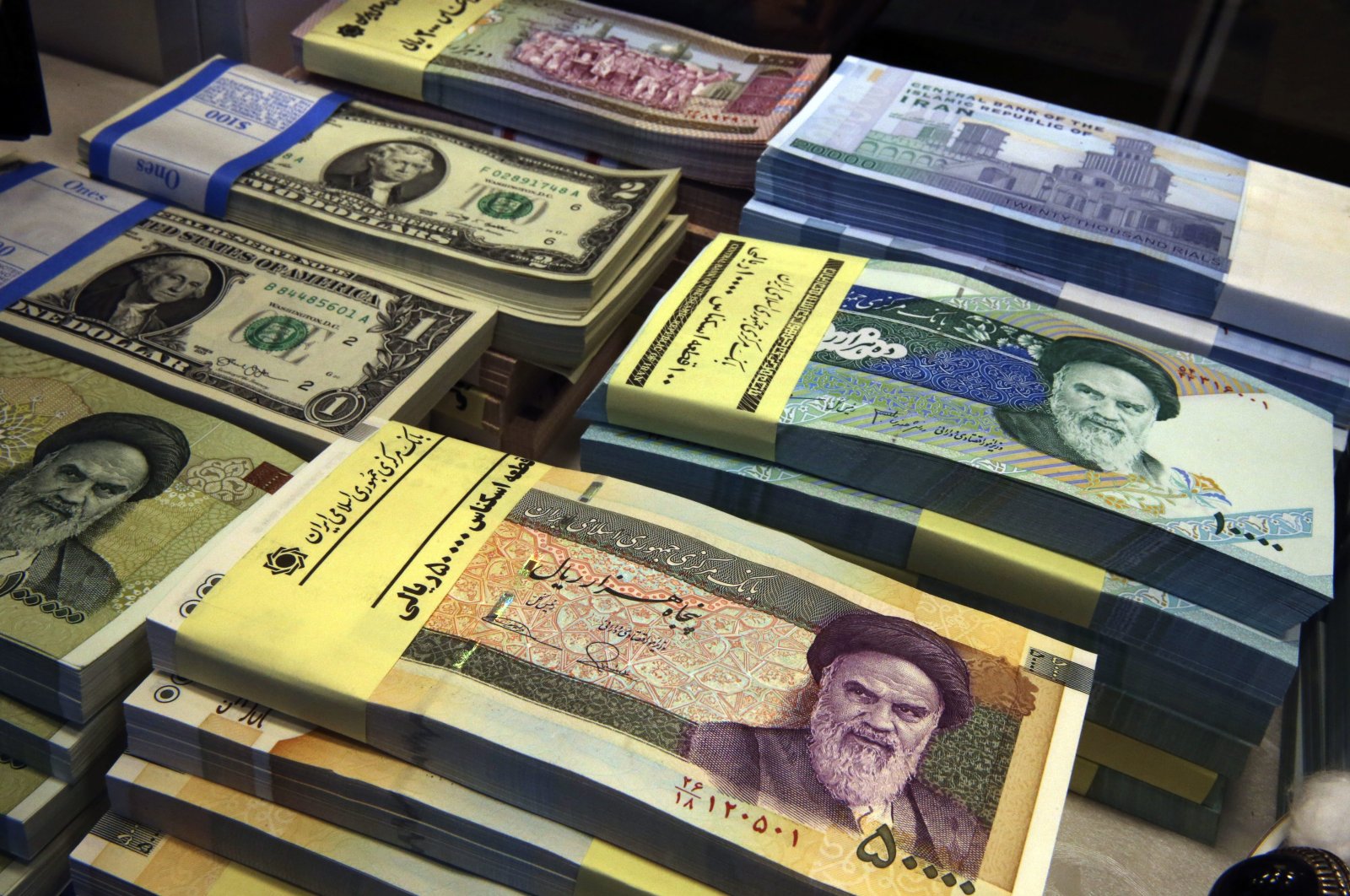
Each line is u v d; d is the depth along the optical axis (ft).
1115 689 2.20
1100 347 2.51
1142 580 2.15
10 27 2.85
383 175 3.10
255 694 1.88
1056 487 2.13
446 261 2.82
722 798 1.71
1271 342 2.66
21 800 1.93
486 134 3.32
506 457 2.27
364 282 2.83
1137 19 3.63
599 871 1.75
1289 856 1.71
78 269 2.77
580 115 3.21
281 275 2.83
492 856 1.81
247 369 2.55
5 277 2.71
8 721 1.94
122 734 2.05
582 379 3.05
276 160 3.09
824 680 1.89
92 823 2.06
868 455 2.22
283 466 2.31
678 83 3.36
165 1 3.62
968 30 3.79
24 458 2.25
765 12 3.81
